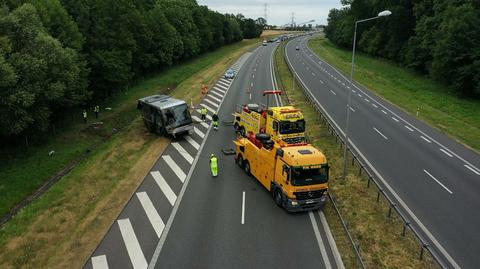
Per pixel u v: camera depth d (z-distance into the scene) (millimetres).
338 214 21812
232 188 25641
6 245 19453
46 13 38750
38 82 32188
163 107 36031
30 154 33969
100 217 21875
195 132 38844
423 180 26859
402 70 80875
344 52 120375
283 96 54594
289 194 21297
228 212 22312
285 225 20844
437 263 17172
